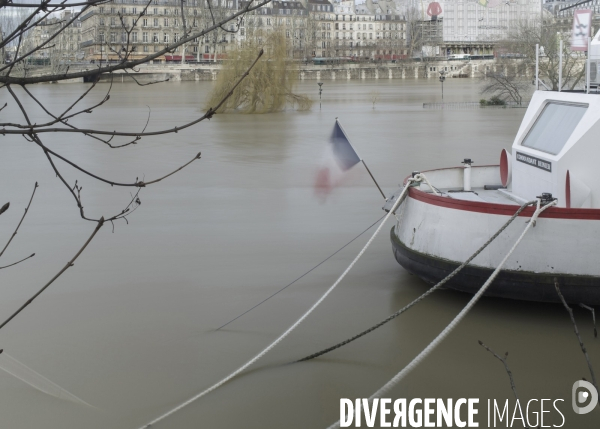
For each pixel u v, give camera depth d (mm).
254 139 35688
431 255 9594
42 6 3283
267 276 11961
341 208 17797
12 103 66438
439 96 76250
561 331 9094
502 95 65875
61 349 9062
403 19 183375
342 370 8398
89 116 52000
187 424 7312
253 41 54250
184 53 117000
